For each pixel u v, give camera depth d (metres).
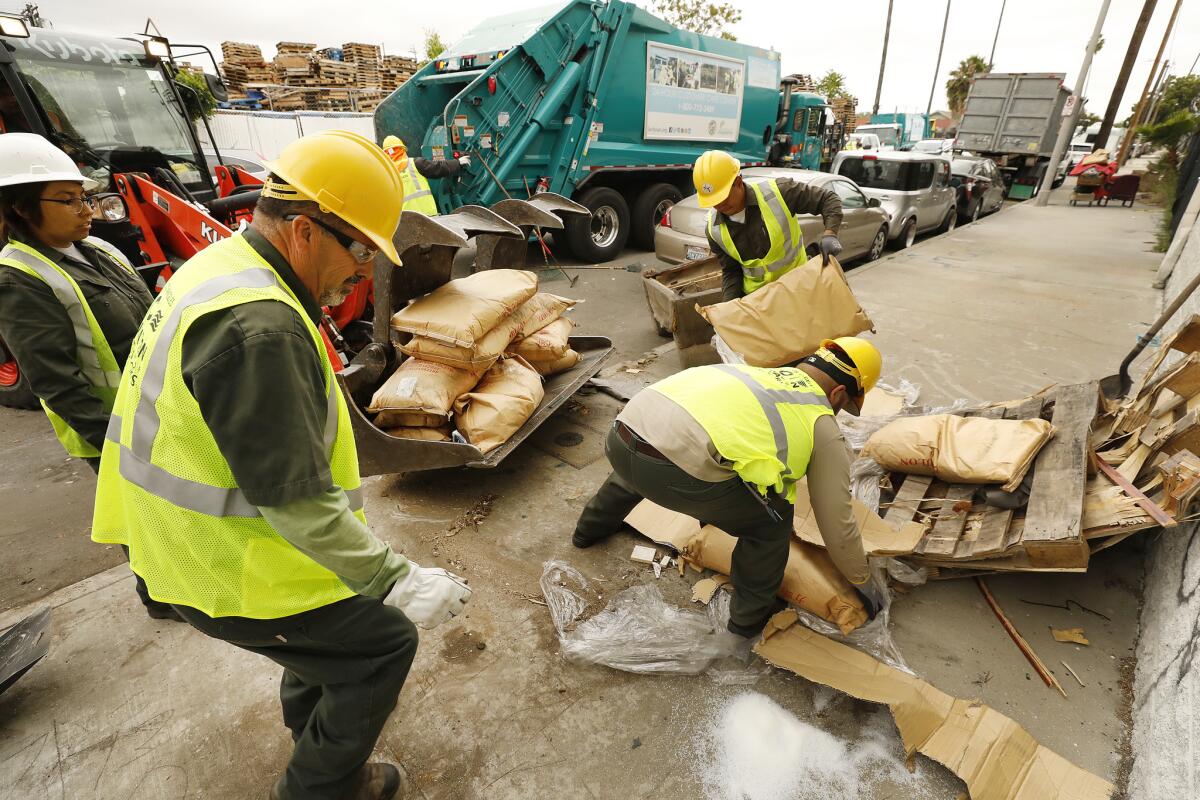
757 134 10.34
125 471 1.18
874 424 3.43
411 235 2.79
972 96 17.03
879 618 2.22
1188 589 1.92
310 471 1.05
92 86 4.24
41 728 1.90
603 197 8.30
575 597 2.43
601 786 1.75
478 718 1.95
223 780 1.76
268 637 1.27
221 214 4.62
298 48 17.16
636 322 5.97
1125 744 1.83
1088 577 2.48
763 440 1.75
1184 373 2.20
